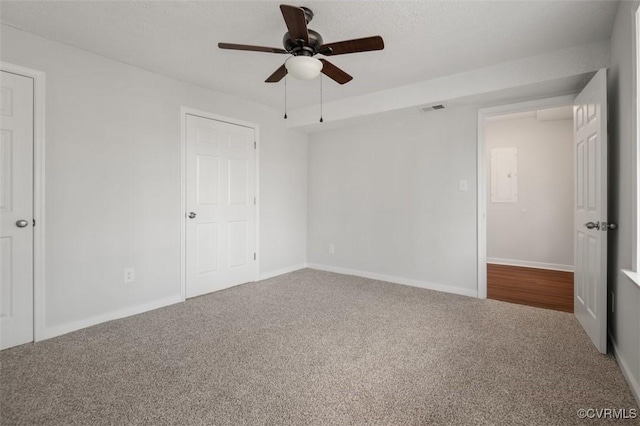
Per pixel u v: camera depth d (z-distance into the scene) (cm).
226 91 368
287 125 455
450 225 371
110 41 252
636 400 168
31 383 186
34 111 240
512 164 521
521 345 234
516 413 160
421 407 165
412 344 237
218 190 372
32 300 240
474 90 310
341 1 202
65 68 255
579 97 263
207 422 154
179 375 195
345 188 457
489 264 529
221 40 251
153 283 314
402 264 407
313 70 208
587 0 202
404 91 352
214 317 292
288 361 212
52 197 249
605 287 218
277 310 310
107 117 279
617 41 217
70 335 252
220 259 376
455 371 199
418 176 393
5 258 229
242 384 186
